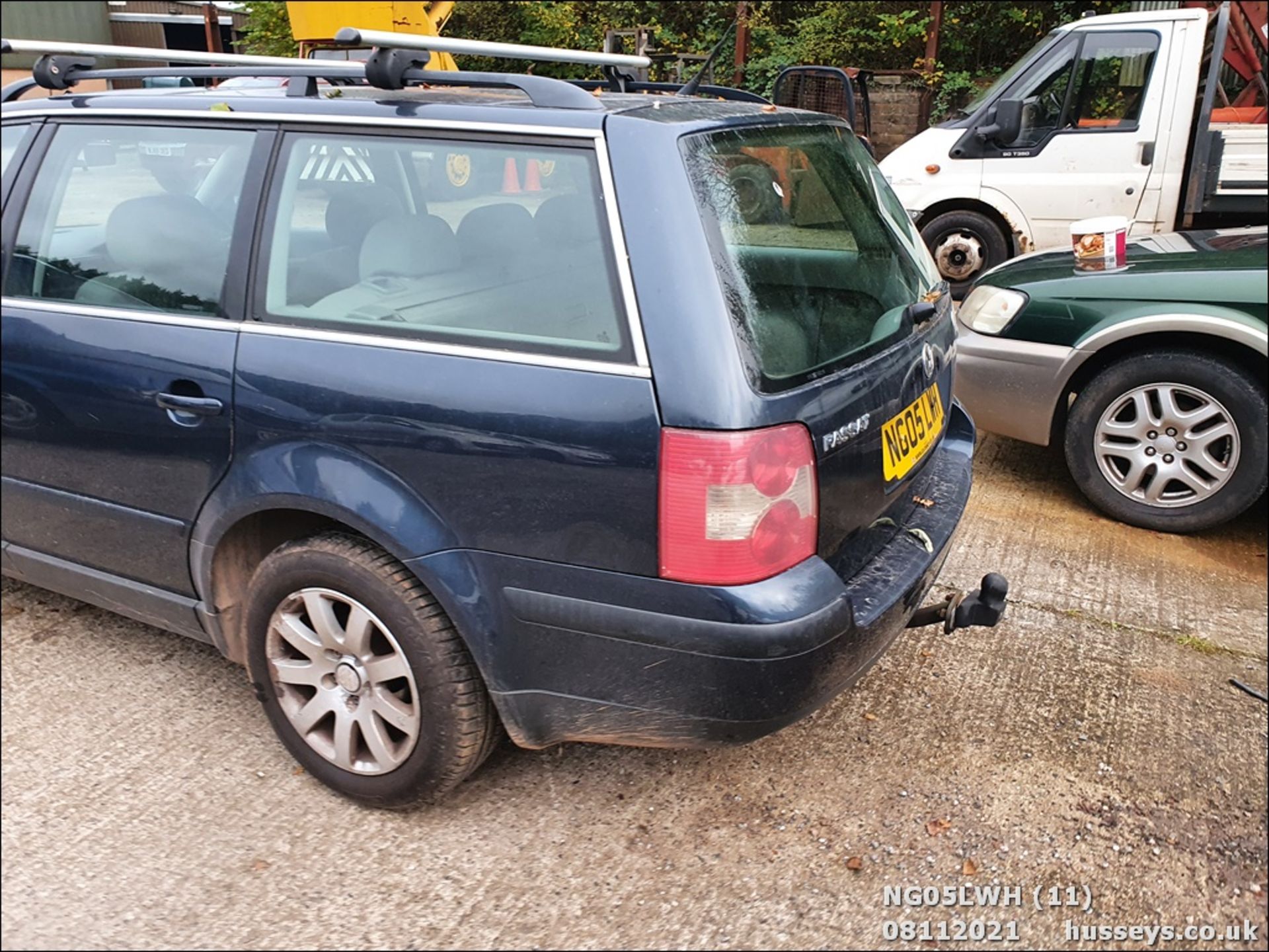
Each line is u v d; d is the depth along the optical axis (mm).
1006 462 5105
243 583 2760
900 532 2670
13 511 3100
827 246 2527
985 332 4535
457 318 2295
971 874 2439
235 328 2531
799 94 9469
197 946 2193
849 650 2213
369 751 2582
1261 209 6840
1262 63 7102
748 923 2281
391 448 2307
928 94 12180
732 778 2746
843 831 2562
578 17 14695
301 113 2555
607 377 2102
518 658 2295
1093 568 3975
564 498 2148
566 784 2715
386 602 2371
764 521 2059
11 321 2924
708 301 2064
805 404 2139
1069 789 2725
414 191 2387
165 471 2676
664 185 2131
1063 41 7324
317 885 2365
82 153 2916
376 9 8891
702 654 2105
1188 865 2482
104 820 2555
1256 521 4488
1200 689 3189
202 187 2676
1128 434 4242
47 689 3094
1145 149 7109
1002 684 3189
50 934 2209
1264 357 3969
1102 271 4305
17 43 2916
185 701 3047
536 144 2254
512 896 2342
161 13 16594
